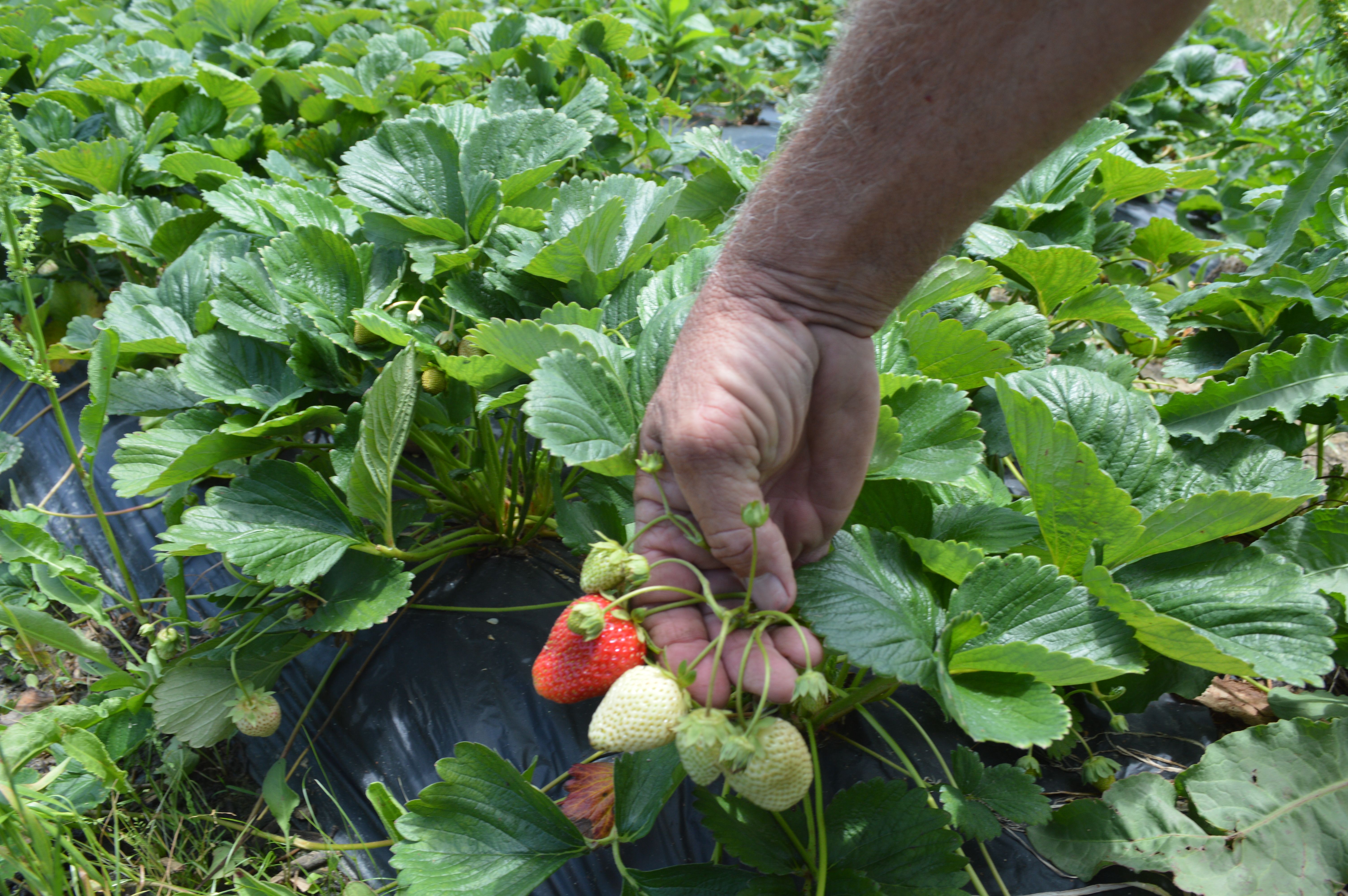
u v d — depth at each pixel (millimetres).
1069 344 685
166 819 502
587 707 539
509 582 611
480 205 638
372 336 568
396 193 641
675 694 345
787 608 365
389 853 496
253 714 492
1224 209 1082
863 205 336
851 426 386
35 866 424
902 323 526
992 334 621
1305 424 568
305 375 574
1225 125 1312
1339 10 623
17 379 883
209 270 669
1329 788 427
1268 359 533
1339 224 668
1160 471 487
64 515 634
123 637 630
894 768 481
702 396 346
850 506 406
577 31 1054
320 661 573
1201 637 385
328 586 526
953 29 304
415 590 601
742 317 354
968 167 324
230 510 501
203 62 997
